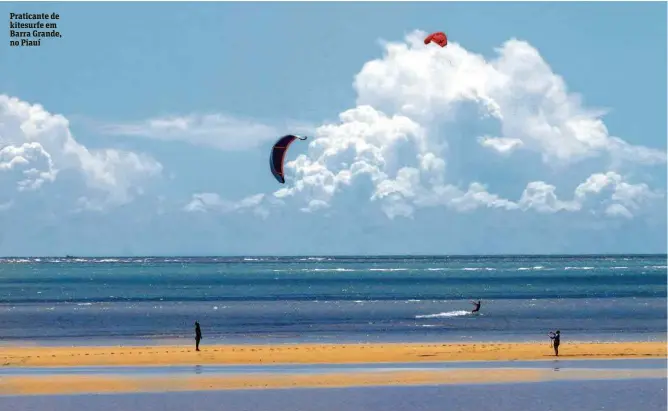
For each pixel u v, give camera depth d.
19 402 46.25
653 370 56.22
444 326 95.56
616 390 49.41
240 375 54.34
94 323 102.94
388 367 57.44
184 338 82.19
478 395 48.00
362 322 102.38
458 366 57.78
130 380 52.62
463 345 69.62
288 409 44.53
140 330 92.38
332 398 47.16
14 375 54.56
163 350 67.56
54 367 57.97
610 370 56.19
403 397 47.53
